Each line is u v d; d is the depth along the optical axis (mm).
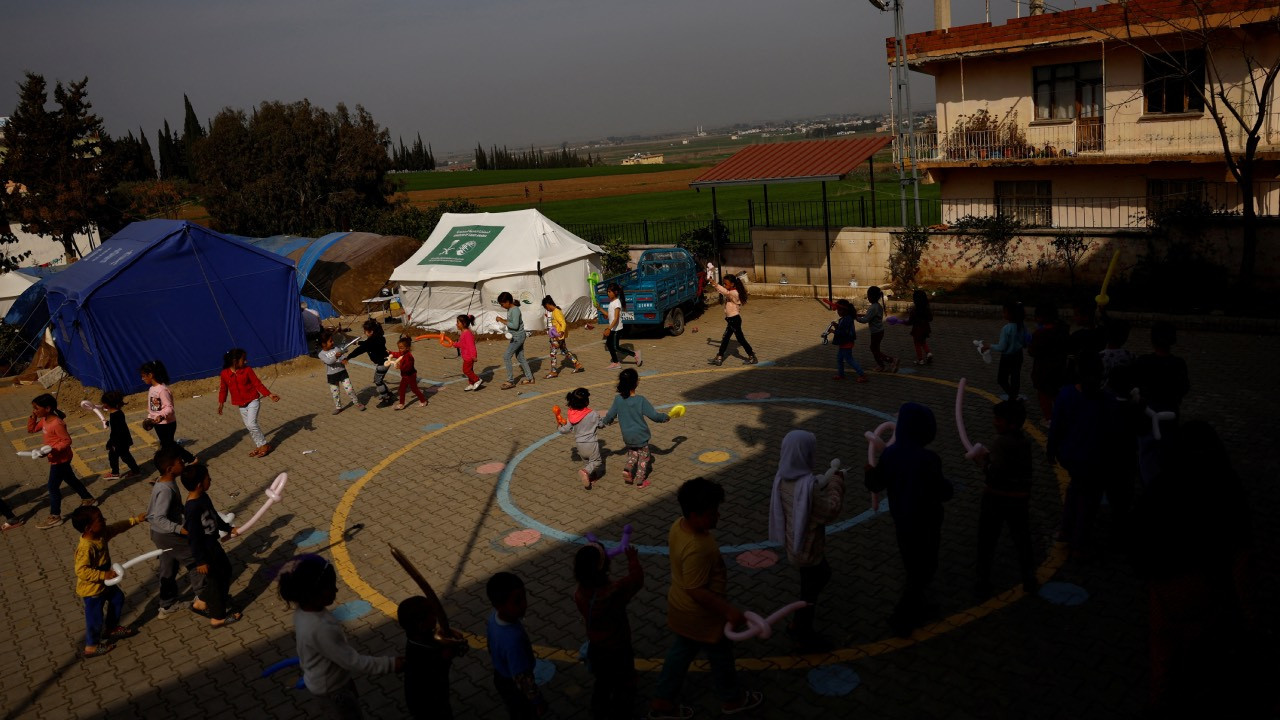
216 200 46688
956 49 23250
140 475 12883
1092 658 6230
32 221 39344
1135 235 18781
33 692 7160
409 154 172750
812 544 6223
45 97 39906
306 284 25969
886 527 8703
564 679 6594
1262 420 10742
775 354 16797
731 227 38156
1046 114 23297
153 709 6766
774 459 10953
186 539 7867
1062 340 10148
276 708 6656
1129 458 7285
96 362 17969
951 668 6266
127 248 18844
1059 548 7902
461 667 6910
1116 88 21766
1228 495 4840
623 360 17469
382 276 25891
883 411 12586
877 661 6434
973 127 24188
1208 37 19266
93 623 7625
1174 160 20422
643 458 10383
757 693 6055
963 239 21453
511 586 5227
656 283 18844
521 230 21969
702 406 13617
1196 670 4941
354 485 11461
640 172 129375
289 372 19188
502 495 10594
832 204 47125
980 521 6969
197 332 18891
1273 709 5008
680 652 5648
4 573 9711
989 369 14359
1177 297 17781
